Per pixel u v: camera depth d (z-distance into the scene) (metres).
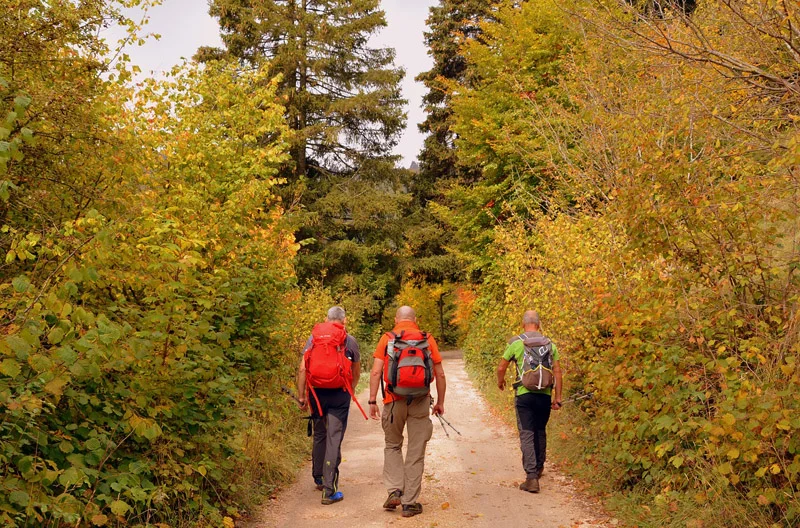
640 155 5.89
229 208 8.27
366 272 26.91
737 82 5.10
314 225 26.22
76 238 4.02
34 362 3.17
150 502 4.34
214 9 25.73
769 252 5.17
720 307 5.25
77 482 3.51
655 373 5.23
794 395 4.08
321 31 26.11
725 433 4.18
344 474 7.55
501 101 17.34
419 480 5.86
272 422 8.27
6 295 3.62
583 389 8.16
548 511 5.79
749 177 4.93
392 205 27.30
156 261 4.66
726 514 4.55
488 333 15.94
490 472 7.46
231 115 10.38
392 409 5.94
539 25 16.52
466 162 18.75
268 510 5.99
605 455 6.57
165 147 8.86
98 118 5.43
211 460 5.43
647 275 5.75
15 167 4.82
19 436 3.59
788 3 4.40
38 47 4.97
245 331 7.61
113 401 4.58
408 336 6.12
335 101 26.92
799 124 4.89
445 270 29.27
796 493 4.17
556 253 8.62
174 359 5.08
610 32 5.63
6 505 3.18
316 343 6.48
